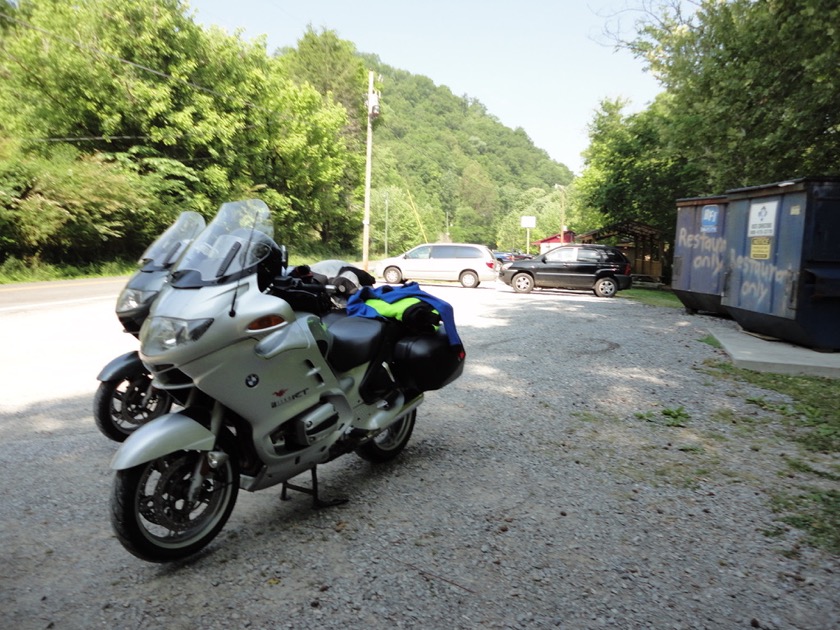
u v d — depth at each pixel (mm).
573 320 13391
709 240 13914
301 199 52000
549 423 5926
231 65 39344
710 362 8766
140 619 2840
